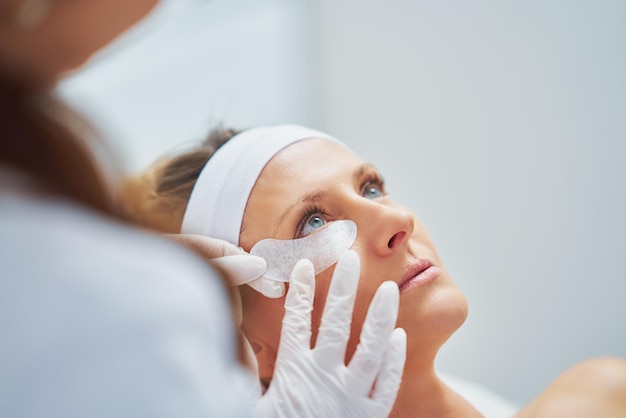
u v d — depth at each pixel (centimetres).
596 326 199
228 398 59
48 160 59
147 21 69
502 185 215
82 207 61
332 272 123
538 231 208
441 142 229
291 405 111
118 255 57
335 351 112
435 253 134
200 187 136
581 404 143
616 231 194
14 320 53
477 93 219
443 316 122
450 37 224
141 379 53
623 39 188
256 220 130
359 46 253
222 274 69
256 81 268
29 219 56
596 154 195
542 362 209
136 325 54
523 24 207
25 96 58
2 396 51
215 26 263
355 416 108
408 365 126
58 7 57
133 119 251
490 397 175
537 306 209
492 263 218
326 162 134
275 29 270
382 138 248
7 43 57
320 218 129
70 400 52
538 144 206
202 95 260
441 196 230
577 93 198
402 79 239
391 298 111
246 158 135
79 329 53
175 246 65
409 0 235
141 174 148
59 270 54
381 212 124
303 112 271
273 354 130
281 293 124
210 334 58
